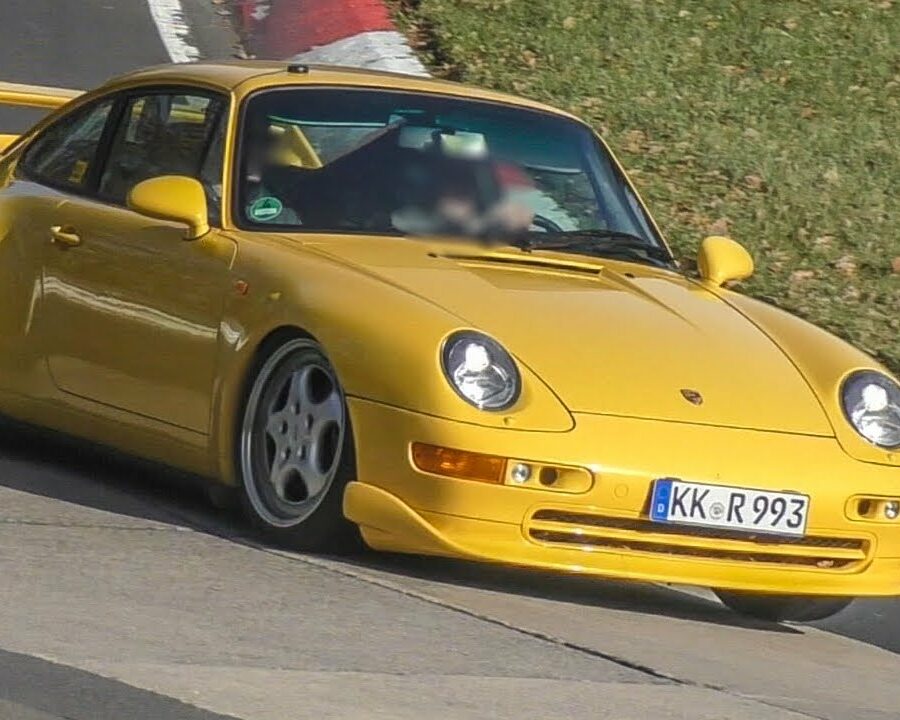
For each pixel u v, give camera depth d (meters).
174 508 12.99
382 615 10.57
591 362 11.53
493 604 11.34
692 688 9.97
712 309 12.88
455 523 10.96
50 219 13.96
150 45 32.00
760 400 11.78
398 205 13.12
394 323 11.32
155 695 8.66
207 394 12.37
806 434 11.67
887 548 11.84
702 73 29.88
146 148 13.88
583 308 12.14
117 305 13.15
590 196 14.02
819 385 12.14
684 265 22.31
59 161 14.60
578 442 11.02
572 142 14.30
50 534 11.65
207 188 13.08
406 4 33.38
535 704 9.18
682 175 25.42
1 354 14.18
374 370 11.23
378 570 11.66
